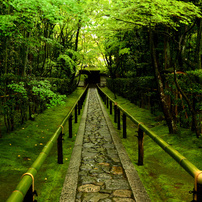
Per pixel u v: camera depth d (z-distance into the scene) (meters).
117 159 4.80
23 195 1.70
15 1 3.77
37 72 10.52
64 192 3.23
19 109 7.26
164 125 7.41
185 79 5.93
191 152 4.60
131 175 3.84
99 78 39.12
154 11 5.26
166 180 3.67
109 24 6.73
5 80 5.67
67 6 4.32
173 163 4.40
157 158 4.81
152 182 3.64
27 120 7.77
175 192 3.21
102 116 10.49
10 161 4.23
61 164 4.48
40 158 2.53
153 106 9.94
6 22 4.06
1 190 3.16
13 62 6.84
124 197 3.14
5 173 3.75
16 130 6.41
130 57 13.21
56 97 5.44
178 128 6.42
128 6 5.39
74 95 19.95
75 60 17.38
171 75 6.55
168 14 5.59
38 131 6.78
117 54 17.78
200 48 7.16
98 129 7.81
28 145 5.41
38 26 6.91
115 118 8.88
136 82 12.58
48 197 3.13
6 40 5.67
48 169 4.21
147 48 12.33
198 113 5.48
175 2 4.91
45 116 9.30
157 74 6.23
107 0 5.61
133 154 5.15
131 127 8.14
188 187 3.36
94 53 17.09
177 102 6.33
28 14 4.38
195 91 5.32
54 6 4.11
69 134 6.68
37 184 3.55
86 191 3.32
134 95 13.27
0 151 4.63
